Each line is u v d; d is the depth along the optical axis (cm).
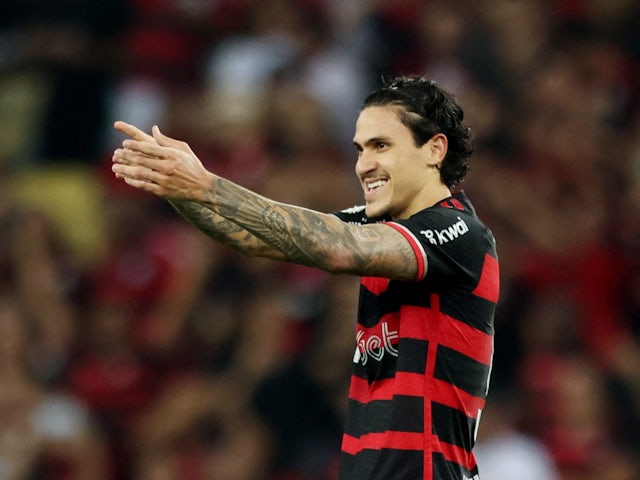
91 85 3766
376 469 1366
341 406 2959
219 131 3706
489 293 1411
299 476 2903
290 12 4088
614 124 4181
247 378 3016
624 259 3622
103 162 3728
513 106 4041
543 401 3083
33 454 2880
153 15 3947
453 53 4125
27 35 3794
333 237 1312
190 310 3259
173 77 3900
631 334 3525
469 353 1395
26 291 3288
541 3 4366
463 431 1404
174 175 1261
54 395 3039
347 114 3859
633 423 3173
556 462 2988
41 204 3569
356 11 4175
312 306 3102
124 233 3488
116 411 3097
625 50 4394
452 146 1431
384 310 1403
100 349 3180
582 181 3888
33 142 3731
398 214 1424
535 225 3616
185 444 2958
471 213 1428
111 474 3003
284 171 3547
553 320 3269
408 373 1373
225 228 1307
